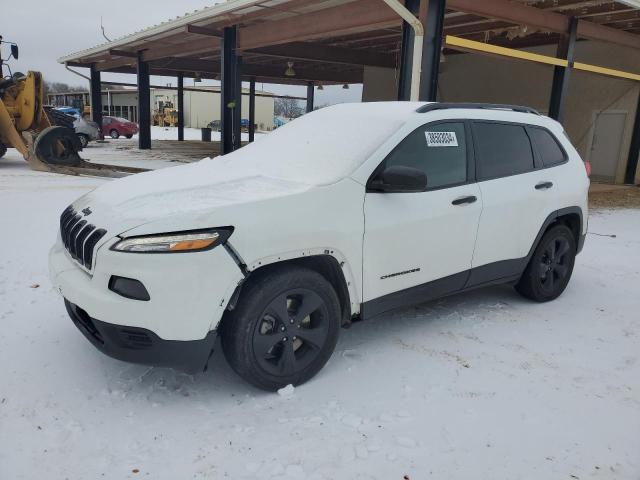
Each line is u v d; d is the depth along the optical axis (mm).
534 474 2436
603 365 3545
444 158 3740
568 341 3916
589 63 15070
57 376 3143
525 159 4375
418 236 3514
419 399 3037
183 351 2695
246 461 2461
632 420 2900
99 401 2910
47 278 4785
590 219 9211
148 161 17328
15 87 13969
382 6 9688
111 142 27812
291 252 2914
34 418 2729
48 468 2369
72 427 2668
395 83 21109
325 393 3072
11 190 9594
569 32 10648
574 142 15742
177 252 2602
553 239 4637
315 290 3051
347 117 3988
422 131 3635
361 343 3764
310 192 3037
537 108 16391
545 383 3273
